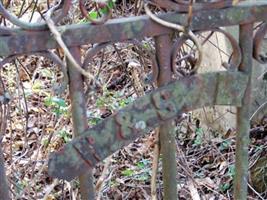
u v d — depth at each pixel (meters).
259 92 2.65
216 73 1.55
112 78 3.01
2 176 1.52
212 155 2.73
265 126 2.72
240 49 1.55
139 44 1.48
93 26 1.42
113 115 1.52
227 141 2.77
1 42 1.38
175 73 1.55
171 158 1.62
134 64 2.64
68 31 1.40
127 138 1.55
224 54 2.58
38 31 1.39
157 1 1.45
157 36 1.47
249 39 1.54
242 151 1.67
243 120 1.64
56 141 2.71
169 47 1.50
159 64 1.51
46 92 3.05
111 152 1.55
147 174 2.58
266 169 2.53
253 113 2.68
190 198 2.46
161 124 1.57
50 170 1.53
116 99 2.88
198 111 2.96
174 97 1.54
